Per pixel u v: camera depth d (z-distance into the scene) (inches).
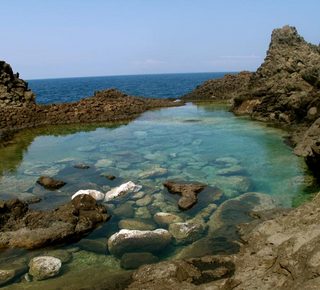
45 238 351.6
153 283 265.0
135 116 1307.8
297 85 1017.5
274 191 482.6
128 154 721.0
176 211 433.1
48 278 293.9
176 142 816.9
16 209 410.9
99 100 1491.1
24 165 659.4
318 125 665.6
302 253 230.2
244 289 224.2
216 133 904.3
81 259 326.6
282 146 730.2
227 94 1939.0
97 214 409.7
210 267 282.5
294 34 1480.1
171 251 336.5
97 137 919.7
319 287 187.3
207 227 385.7
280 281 223.1
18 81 1368.1
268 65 1433.3
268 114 1101.1
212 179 545.6
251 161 631.2
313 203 319.0
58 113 1237.1
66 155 732.0
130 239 350.6
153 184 532.7
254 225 363.6
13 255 334.0
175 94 2989.7
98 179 564.1
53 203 464.1
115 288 267.0
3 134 1008.2
